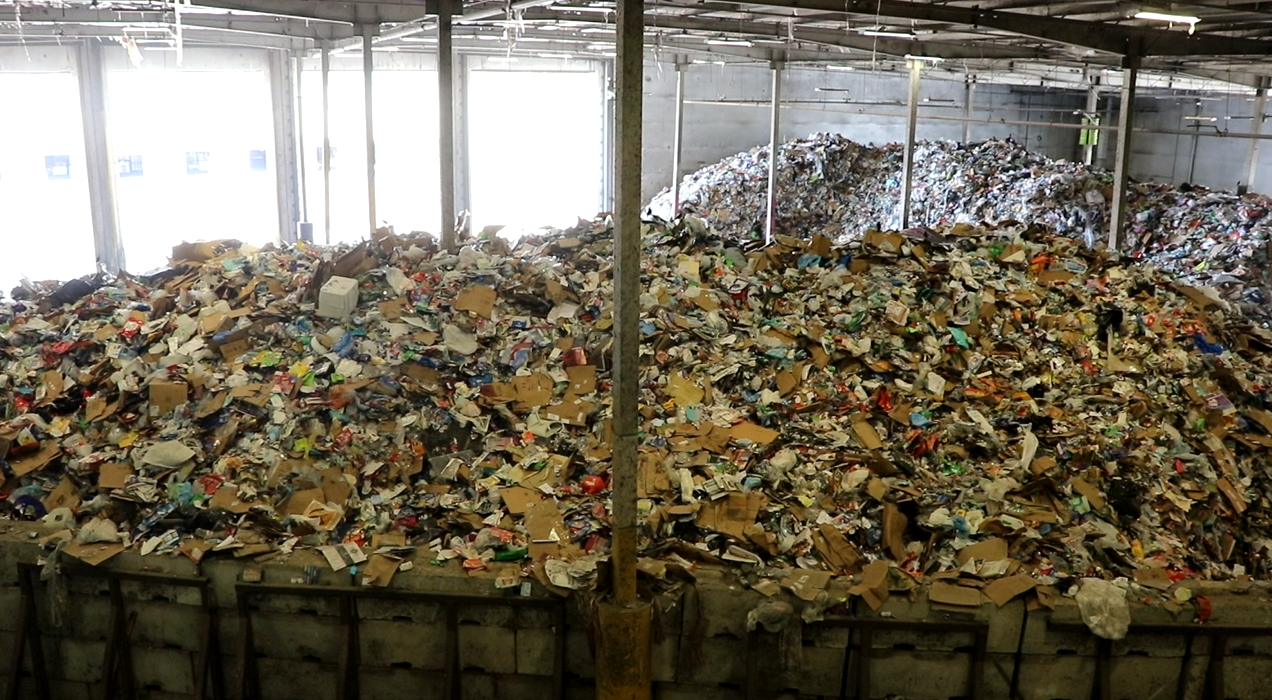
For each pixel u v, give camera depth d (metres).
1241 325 11.88
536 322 10.14
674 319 10.10
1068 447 8.69
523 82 26.75
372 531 7.87
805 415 9.09
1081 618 7.12
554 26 18.52
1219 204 23.61
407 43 23.59
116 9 15.24
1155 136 34.88
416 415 8.82
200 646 7.52
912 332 10.02
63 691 7.87
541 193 27.80
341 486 8.16
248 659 7.52
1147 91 31.52
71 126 18.80
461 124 26.02
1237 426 9.54
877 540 7.68
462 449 8.71
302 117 23.14
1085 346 10.25
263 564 7.41
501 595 7.25
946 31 15.94
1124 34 15.30
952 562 7.54
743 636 7.24
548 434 8.79
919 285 10.92
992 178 26.50
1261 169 31.06
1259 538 8.41
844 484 8.10
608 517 7.85
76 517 7.96
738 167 28.53
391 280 10.43
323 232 24.98
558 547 7.58
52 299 10.89
